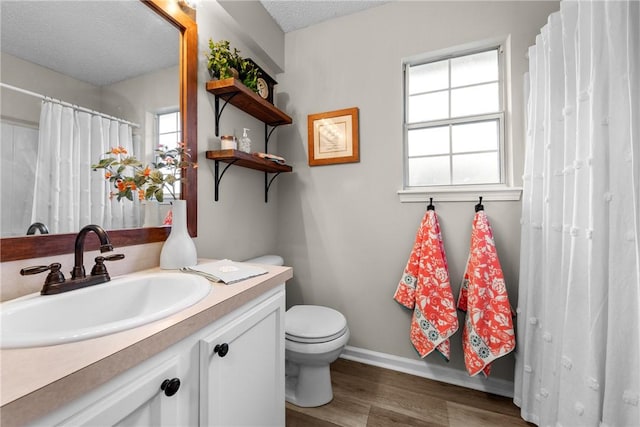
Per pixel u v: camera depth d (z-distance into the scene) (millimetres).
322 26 2006
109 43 1012
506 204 1551
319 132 1987
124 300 881
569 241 1062
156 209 1181
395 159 1803
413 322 1645
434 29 1716
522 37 1533
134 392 535
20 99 779
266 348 993
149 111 1146
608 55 895
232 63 1489
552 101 1181
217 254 1555
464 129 1770
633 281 822
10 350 488
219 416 750
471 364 1439
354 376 1700
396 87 1801
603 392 888
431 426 1297
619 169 854
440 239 1641
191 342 681
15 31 775
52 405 403
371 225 1867
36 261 801
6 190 751
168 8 1218
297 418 1344
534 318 1295
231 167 1663
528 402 1313
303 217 2059
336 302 1960
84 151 927
